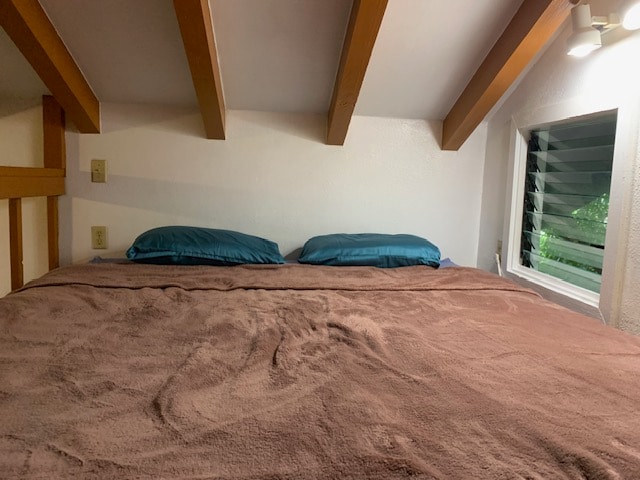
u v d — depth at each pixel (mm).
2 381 844
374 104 2242
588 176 1805
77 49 1839
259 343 1077
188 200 2258
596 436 711
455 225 2488
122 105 2168
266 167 2289
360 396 824
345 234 2266
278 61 1899
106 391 823
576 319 1349
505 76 1862
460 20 1760
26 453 630
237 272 1812
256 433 697
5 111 2094
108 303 1359
